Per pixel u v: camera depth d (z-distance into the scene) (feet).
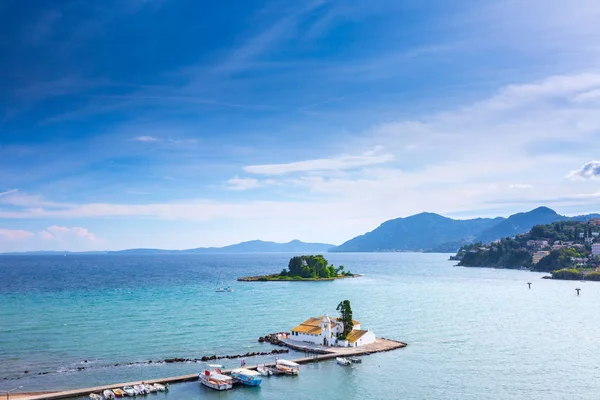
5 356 436.76
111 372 389.60
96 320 620.08
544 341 501.56
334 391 343.67
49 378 372.99
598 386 351.87
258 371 387.34
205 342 495.82
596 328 578.25
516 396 331.57
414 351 456.86
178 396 335.67
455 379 368.68
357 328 509.76
